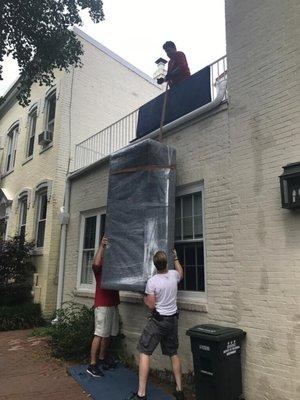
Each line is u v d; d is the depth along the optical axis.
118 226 6.27
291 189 4.61
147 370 4.77
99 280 6.48
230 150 5.69
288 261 4.64
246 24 5.83
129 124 9.23
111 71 13.69
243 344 4.93
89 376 5.82
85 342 6.77
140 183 6.12
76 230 9.88
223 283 5.41
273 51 5.36
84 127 12.34
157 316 4.96
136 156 6.31
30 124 14.46
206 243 5.81
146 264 5.70
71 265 9.78
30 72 8.66
